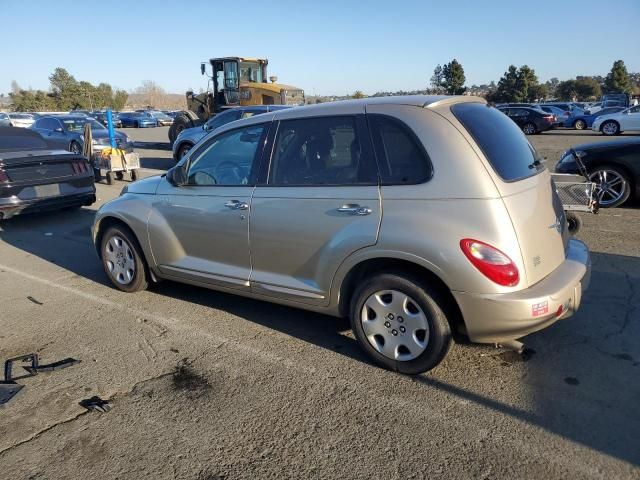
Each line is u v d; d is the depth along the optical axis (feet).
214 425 9.71
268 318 14.43
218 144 13.60
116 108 262.47
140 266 16.01
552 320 10.08
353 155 11.08
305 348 12.58
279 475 8.38
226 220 13.10
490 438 9.07
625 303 14.48
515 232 9.66
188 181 14.24
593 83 255.50
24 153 25.95
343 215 10.94
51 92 253.44
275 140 12.43
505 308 9.53
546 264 10.41
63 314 15.08
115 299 16.16
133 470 8.60
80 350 12.81
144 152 64.90
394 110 10.79
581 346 12.19
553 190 11.78
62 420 9.99
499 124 11.57
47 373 11.73
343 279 11.28
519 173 10.66
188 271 14.39
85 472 8.58
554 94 272.51
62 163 26.55
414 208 10.12
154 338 13.35
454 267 9.64
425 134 10.25
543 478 8.11
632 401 10.03
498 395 10.34
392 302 10.80
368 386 10.80
